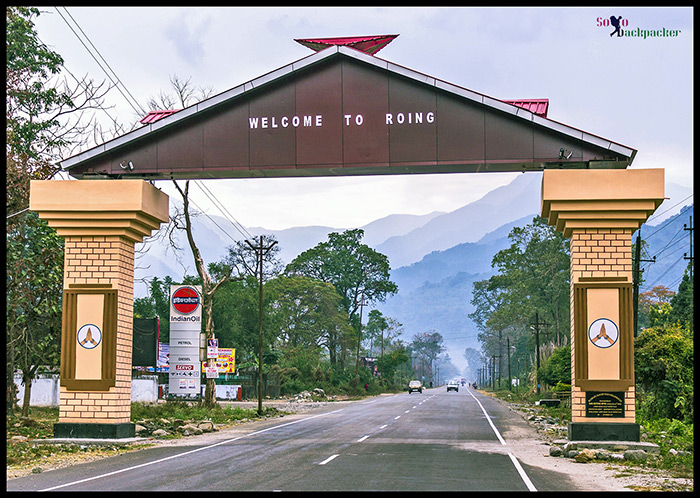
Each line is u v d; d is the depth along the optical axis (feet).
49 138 116.16
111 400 74.64
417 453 65.10
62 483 46.80
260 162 76.64
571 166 74.38
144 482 46.65
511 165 74.59
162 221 81.51
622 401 69.92
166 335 231.91
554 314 286.66
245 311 237.04
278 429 98.02
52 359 107.14
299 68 76.28
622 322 70.95
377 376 394.52
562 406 159.53
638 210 71.00
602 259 71.82
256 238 187.62
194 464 56.65
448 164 74.18
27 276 99.45
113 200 75.41
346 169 76.54
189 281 233.96
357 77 76.28
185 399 158.51
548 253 280.72
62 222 76.43
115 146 77.92
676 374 97.25
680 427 84.23
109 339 75.25
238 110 77.56
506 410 156.35
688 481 48.98
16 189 101.86
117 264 76.18
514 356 456.86
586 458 60.85
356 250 345.51
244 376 229.04
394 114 75.41
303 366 272.92
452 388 383.24
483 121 74.28
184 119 77.51
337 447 70.74
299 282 293.64
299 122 76.59
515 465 56.85
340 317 296.51
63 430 74.33
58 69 116.98
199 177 80.23
